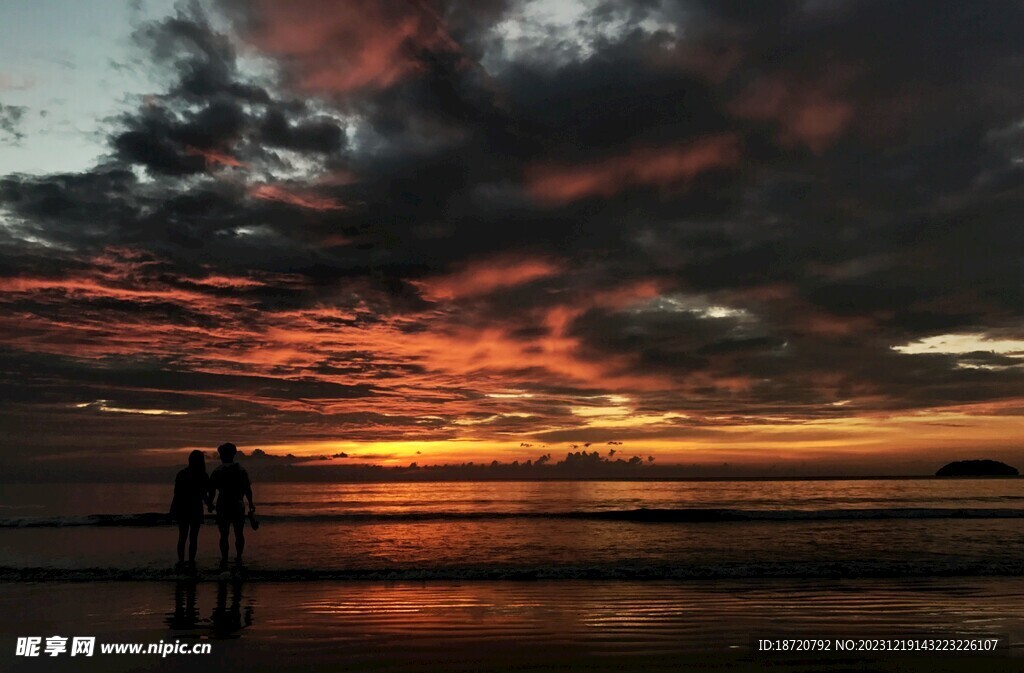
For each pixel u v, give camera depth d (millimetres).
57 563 11508
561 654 5754
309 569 10648
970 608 7613
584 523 21516
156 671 5277
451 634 6430
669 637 6340
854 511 24656
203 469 10844
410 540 15867
